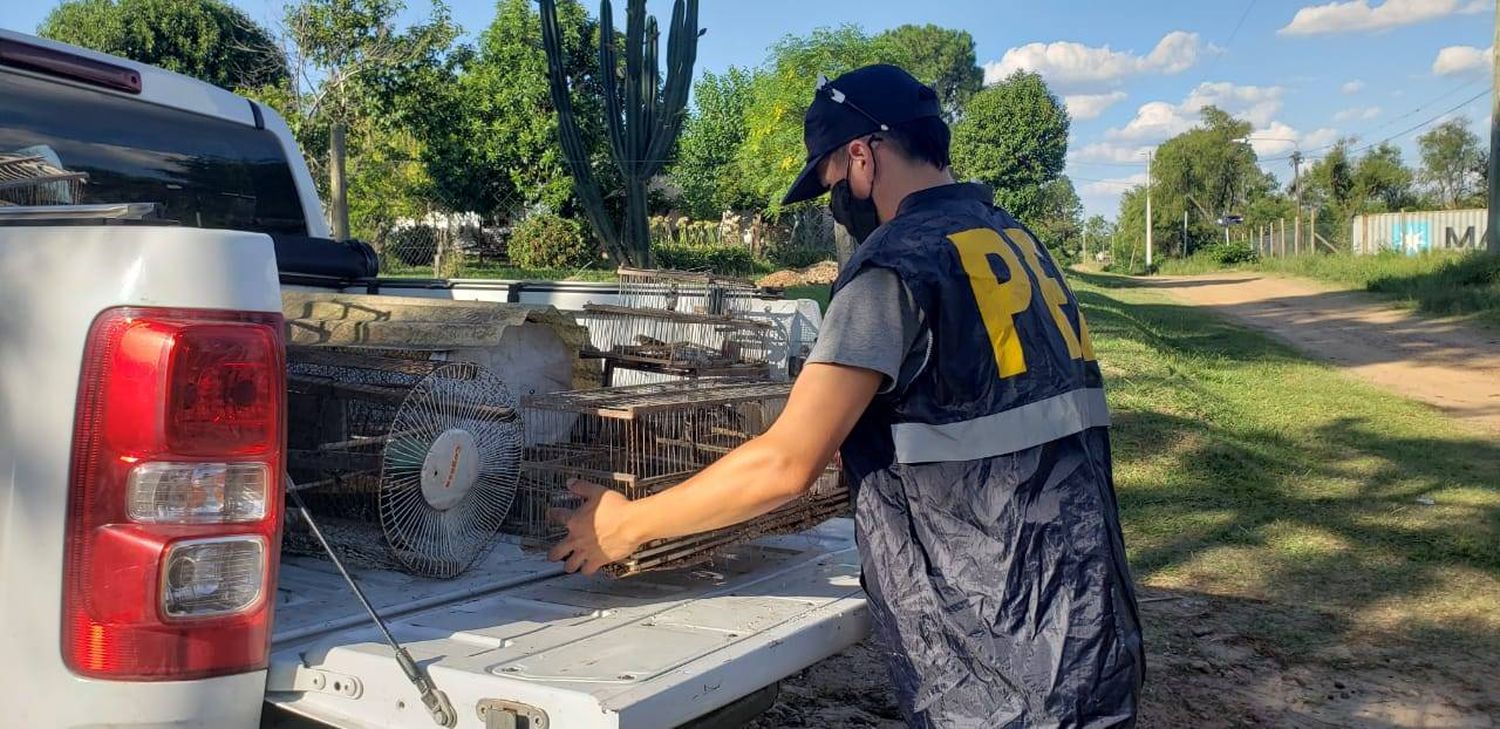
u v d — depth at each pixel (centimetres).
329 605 225
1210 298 3106
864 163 214
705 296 379
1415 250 3872
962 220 202
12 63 314
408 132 2047
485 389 259
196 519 181
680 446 273
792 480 190
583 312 354
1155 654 446
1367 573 557
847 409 188
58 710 182
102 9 2600
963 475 190
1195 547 596
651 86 1920
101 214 184
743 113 2906
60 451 181
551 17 1912
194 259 182
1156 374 1109
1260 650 453
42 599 182
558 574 261
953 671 190
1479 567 570
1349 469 800
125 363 178
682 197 3008
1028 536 189
